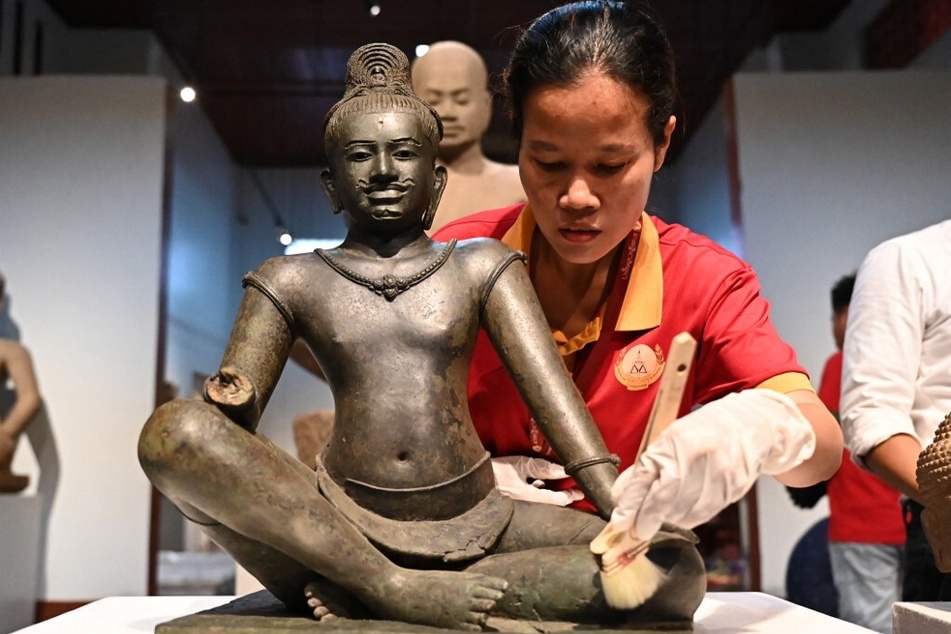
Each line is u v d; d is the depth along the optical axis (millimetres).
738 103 4781
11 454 4676
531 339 1479
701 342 1721
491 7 4824
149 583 4879
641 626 1285
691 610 1304
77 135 5062
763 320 1705
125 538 4902
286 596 1420
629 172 1510
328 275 1511
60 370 4961
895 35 4992
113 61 5488
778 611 1687
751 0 5004
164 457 1264
